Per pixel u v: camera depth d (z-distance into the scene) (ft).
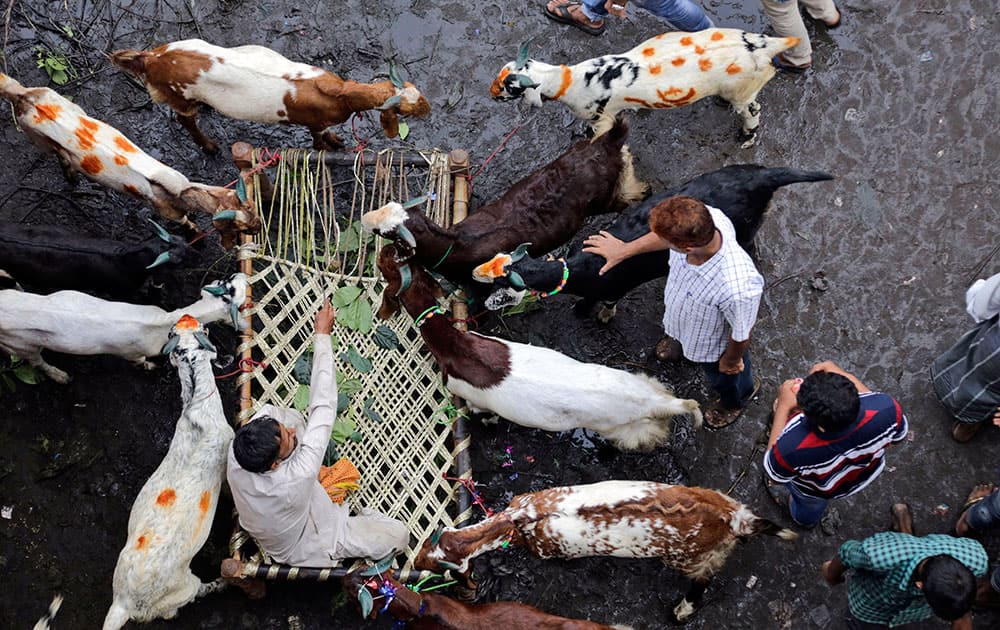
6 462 14.83
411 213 13.14
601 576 14.32
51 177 16.42
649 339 15.81
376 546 12.79
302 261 15.05
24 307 13.39
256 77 14.11
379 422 14.19
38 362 14.51
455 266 13.85
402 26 17.67
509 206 14.11
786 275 15.99
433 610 11.69
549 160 16.92
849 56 17.22
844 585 14.15
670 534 12.16
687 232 10.26
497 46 17.61
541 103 15.06
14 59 16.99
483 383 13.21
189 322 13.00
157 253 13.92
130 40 17.33
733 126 16.92
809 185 16.44
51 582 14.25
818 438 10.57
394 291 13.16
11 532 14.49
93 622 14.10
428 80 17.38
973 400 13.48
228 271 16.08
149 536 12.12
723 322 11.94
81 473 14.88
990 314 12.45
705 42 14.42
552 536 12.45
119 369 15.37
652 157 16.81
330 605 14.08
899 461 14.76
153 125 16.85
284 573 12.76
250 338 14.07
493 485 14.96
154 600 12.34
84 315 13.51
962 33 17.24
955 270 15.85
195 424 12.69
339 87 14.11
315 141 15.72
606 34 17.72
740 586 14.19
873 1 17.52
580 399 13.04
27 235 13.96
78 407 15.19
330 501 12.90
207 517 12.71
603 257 13.30
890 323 15.65
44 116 13.57
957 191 16.33
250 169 14.92
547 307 15.93
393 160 15.25
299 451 12.00
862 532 14.44
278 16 17.62
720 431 15.15
